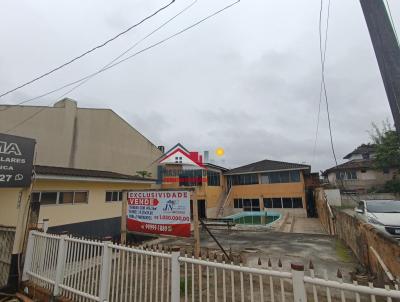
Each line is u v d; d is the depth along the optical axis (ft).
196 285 17.43
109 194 38.40
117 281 13.76
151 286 12.56
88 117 57.41
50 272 17.40
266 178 85.35
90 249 15.49
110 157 59.57
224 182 90.12
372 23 10.94
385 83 10.41
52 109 52.54
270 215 74.79
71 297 15.74
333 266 23.85
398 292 6.87
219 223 49.96
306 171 85.97
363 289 7.38
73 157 53.72
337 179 98.48
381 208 31.78
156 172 71.46
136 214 24.03
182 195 21.68
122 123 63.31
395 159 78.89
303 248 31.42
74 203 32.19
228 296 15.48
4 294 18.15
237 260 23.66
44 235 18.60
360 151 111.96
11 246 19.48
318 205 69.05
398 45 10.41
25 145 20.11
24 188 20.40
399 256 14.16
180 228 21.34
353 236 28.19
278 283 17.76
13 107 48.85
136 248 13.67
